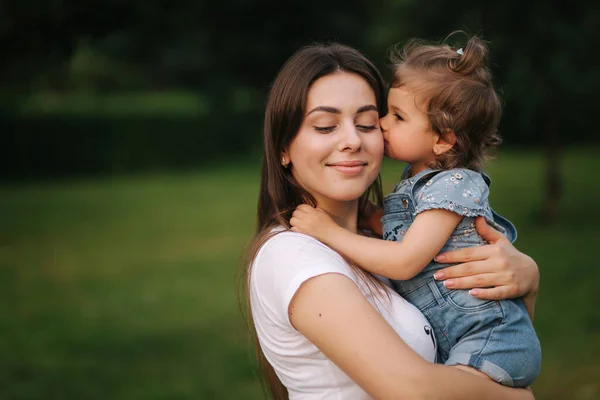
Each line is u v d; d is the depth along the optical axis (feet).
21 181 64.54
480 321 6.40
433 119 7.02
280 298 5.74
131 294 26.48
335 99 6.22
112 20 20.11
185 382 17.74
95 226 40.98
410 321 6.18
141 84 117.50
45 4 19.01
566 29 31.60
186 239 36.60
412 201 6.89
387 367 5.25
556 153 37.06
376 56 66.33
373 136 6.41
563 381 17.07
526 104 34.32
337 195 6.27
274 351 6.07
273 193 6.68
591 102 40.78
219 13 61.00
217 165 74.23
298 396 6.06
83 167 71.36
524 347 6.35
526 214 39.11
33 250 34.73
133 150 74.13
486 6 32.35
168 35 53.47
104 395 16.98
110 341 21.17
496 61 32.37
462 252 6.56
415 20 34.94
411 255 6.36
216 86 78.43
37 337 21.63
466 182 6.81
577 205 41.52
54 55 21.36
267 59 72.69
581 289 24.82
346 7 69.26
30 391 17.19
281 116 6.40
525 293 6.60
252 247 6.48
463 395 5.47
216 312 23.95
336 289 5.52
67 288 27.53
